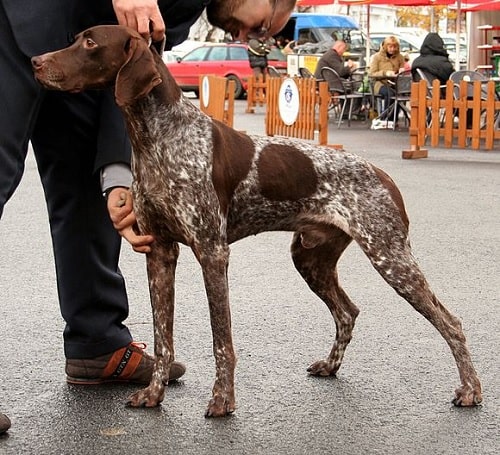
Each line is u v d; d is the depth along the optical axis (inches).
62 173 189.2
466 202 442.0
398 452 161.0
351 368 205.8
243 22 184.4
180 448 162.1
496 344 223.9
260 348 219.5
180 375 196.5
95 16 179.9
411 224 386.0
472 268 308.5
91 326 192.1
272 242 348.8
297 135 684.7
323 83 652.7
